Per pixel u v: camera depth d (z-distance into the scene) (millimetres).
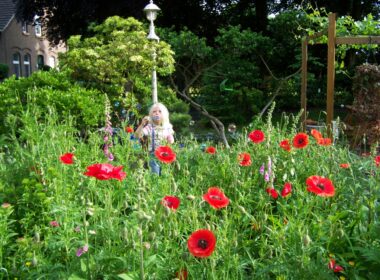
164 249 2293
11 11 27641
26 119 4008
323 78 15758
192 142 4582
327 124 5512
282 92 13680
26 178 3139
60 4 16125
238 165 3320
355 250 2379
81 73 8117
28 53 30000
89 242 2430
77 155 3762
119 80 8031
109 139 4215
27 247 2344
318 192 2369
